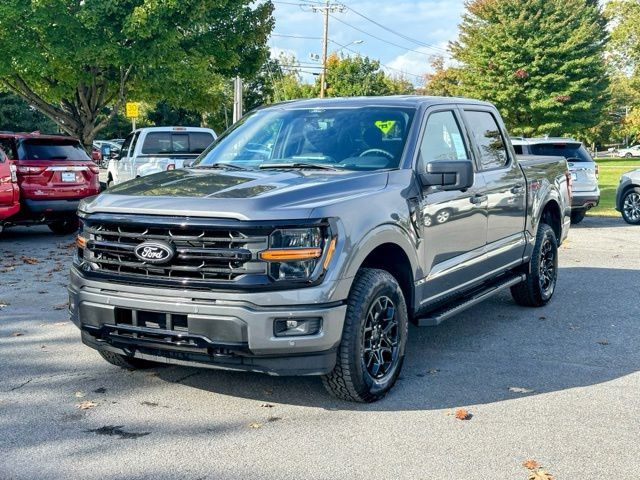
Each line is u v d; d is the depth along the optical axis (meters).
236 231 4.17
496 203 6.42
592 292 8.55
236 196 4.35
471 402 4.80
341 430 4.31
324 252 4.27
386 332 4.84
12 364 5.59
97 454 3.96
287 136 5.76
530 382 5.23
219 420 4.47
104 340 4.68
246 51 23.05
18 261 10.61
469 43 44.41
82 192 13.00
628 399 4.88
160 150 14.81
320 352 4.32
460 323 7.05
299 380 5.21
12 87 21.23
